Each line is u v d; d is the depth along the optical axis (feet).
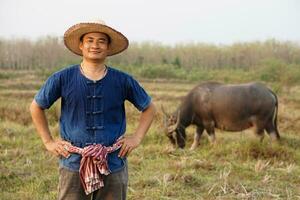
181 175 20.79
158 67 119.85
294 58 146.61
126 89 10.45
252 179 21.33
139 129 10.68
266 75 97.30
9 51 147.33
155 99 62.49
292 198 18.44
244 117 32.17
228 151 26.99
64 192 10.36
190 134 36.65
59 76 10.11
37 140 30.12
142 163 24.09
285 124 40.81
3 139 29.43
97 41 10.01
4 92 71.41
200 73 117.39
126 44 10.44
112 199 10.51
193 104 32.86
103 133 10.16
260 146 26.63
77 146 10.18
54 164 23.22
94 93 10.09
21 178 20.44
